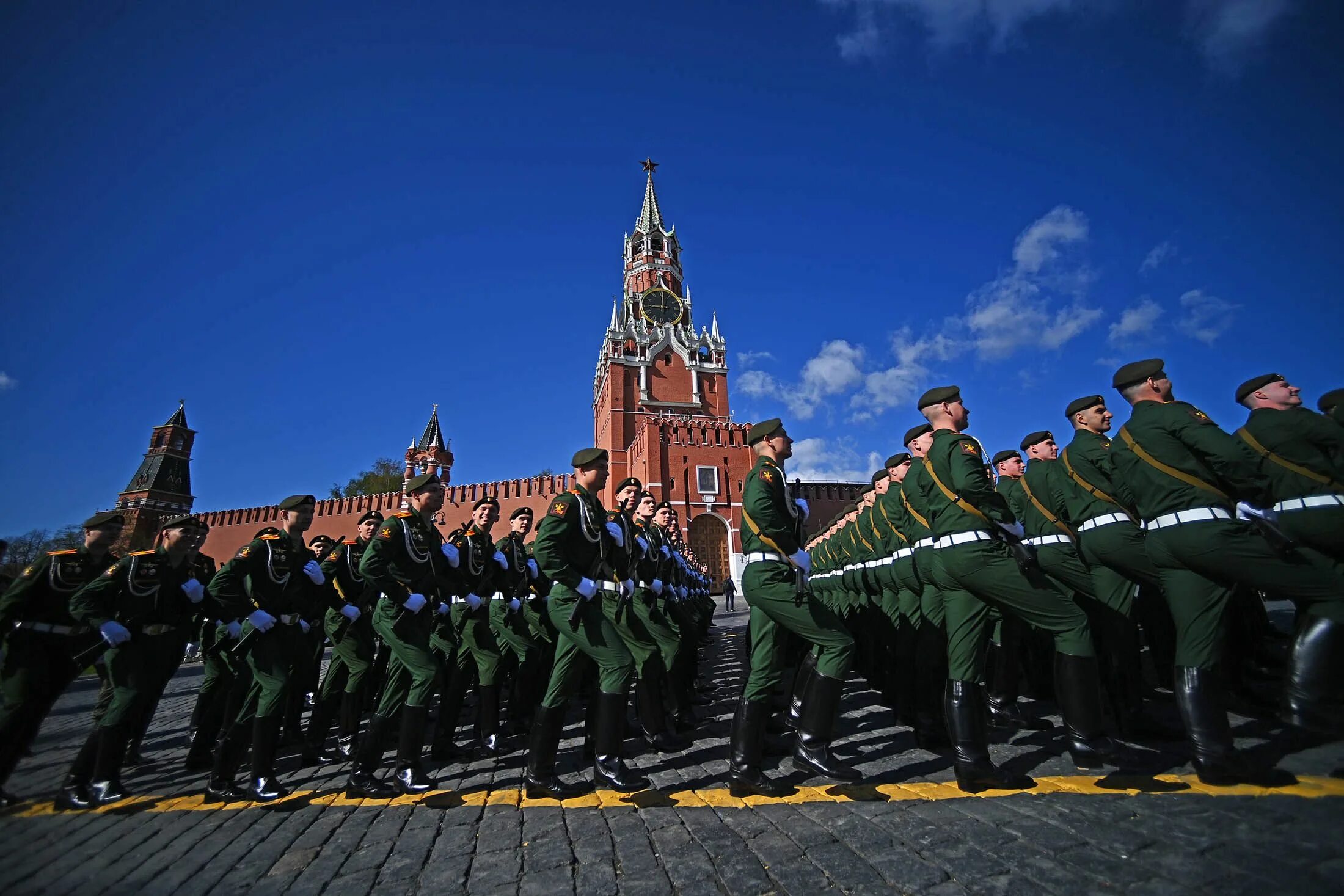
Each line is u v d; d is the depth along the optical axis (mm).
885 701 7484
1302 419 4430
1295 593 3566
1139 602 6945
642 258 71312
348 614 6637
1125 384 4422
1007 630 5816
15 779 5332
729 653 13938
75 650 5273
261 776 4922
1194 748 3594
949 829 3314
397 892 3158
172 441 64375
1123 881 2578
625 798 4359
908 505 5742
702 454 44938
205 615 6629
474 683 8102
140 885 3379
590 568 5254
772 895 2793
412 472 65500
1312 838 2736
